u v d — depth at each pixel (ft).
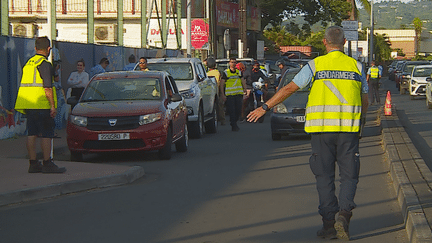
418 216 40.86
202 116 112.16
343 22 151.53
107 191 57.72
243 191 57.00
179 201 52.70
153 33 223.30
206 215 47.16
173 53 200.13
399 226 43.42
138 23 242.99
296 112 99.40
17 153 81.82
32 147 62.95
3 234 42.06
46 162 62.80
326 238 39.91
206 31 215.10
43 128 62.49
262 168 71.20
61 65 121.70
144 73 88.02
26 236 41.47
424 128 118.32
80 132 77.10
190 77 112.06
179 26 217.77
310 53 504.43
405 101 207.92
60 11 243.40
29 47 106.22
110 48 146.00
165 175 67.26
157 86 84.94
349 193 38.52
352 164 38.93
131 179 63.05
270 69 193.06
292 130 99.25
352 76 39.06
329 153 39.22
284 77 107.96
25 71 61.98
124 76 87.15
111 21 243.40
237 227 43.29
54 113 61.82
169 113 80.64
